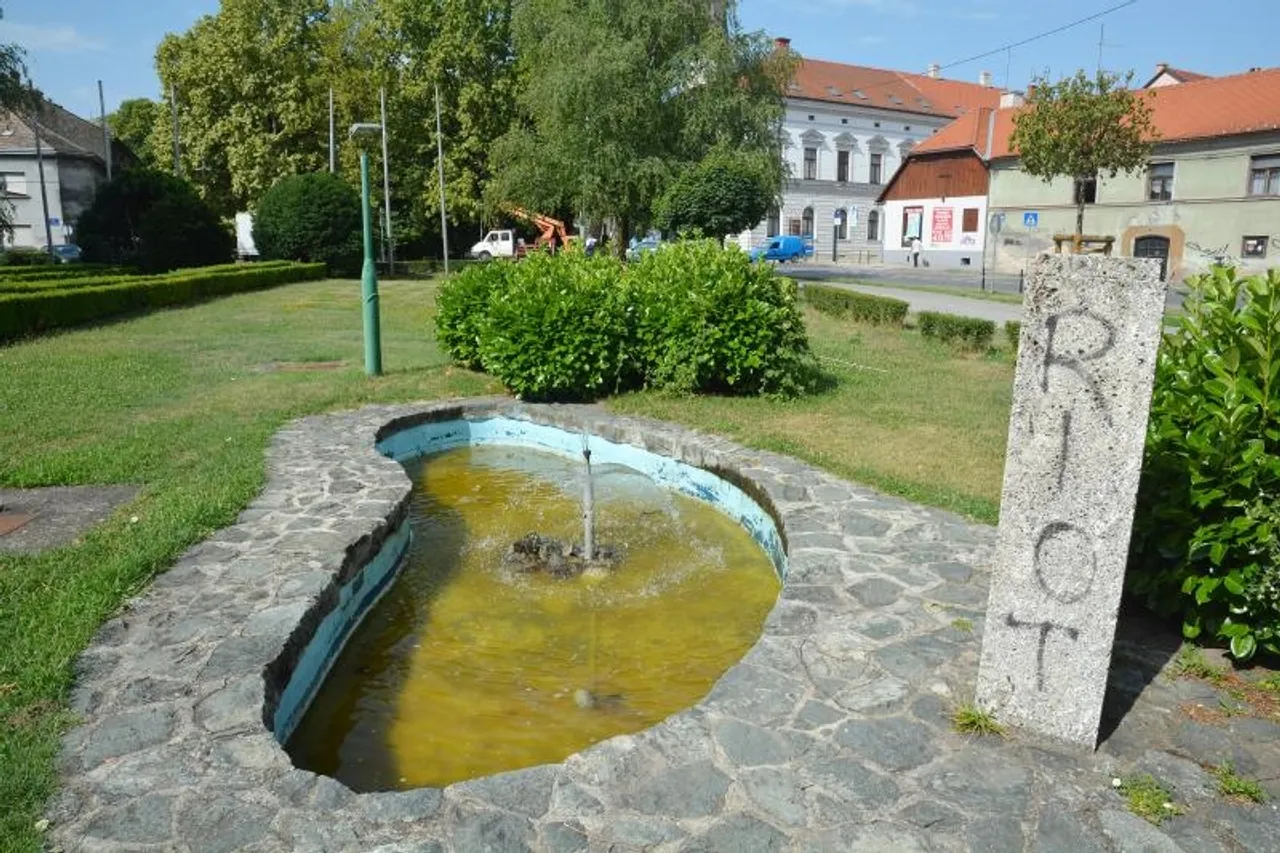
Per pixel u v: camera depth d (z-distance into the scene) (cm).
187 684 358
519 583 566
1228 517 388
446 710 419
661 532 662
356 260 3247
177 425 818
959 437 805
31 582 452
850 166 5106
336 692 436
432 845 269
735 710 346
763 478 666
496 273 1158
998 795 297
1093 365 301
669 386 982
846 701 354
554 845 270
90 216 3150
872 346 1416
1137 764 315
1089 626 317
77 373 1097
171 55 3838
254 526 547
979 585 473
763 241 4878
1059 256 302
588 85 2564
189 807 285
